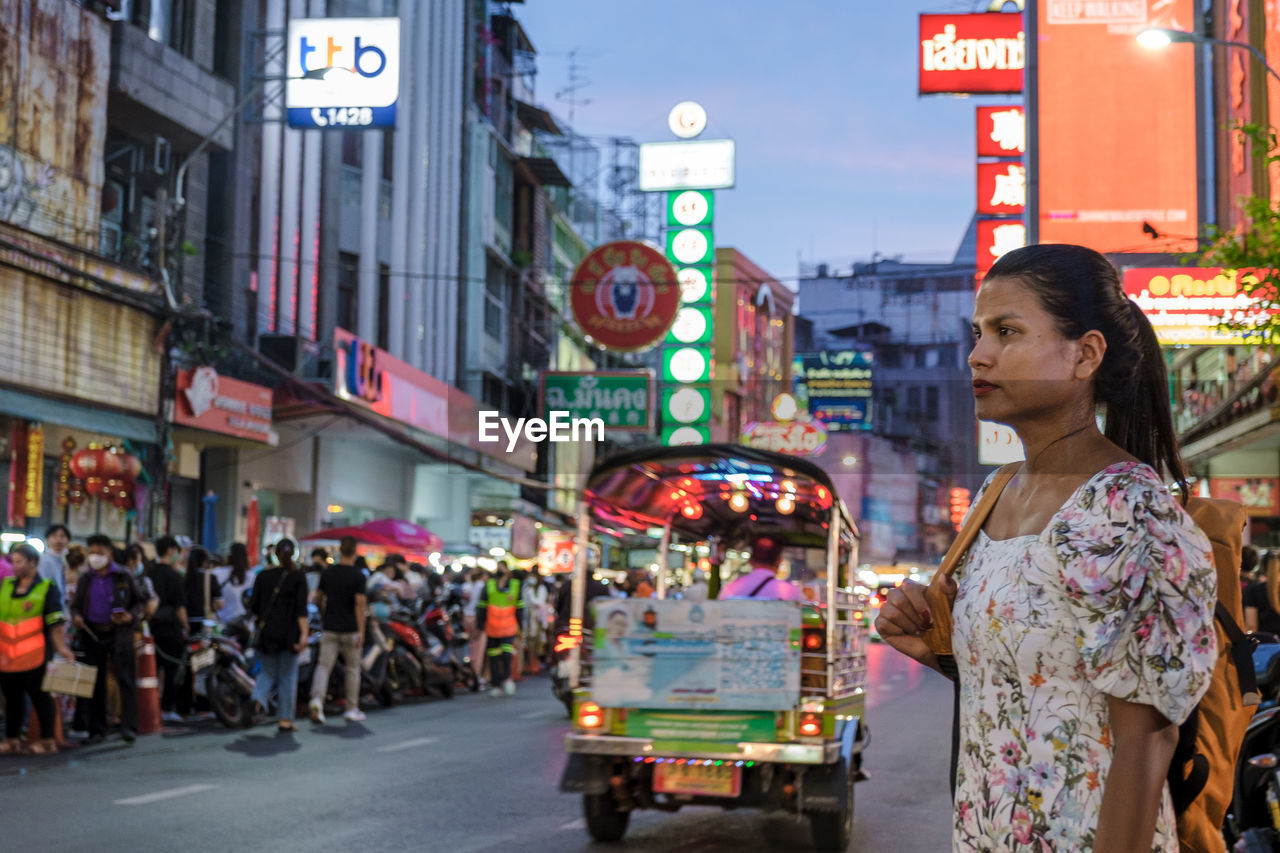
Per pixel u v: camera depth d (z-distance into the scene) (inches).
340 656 613.6
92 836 284.5
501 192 1836.9
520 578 851.4
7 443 716.7
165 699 553.3
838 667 291.6
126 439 820.6
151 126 924.0
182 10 980.6
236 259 1067.3
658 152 1523.1
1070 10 967.6
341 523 1194.6
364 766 404.5
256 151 1104.2
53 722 436.5
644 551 357.7
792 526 338.6
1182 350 1026.7
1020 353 74.4
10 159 749.9
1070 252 75.5
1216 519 77.6
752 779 286.8
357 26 973.2
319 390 1034.1
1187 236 946.7
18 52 756.0
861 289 2154.3
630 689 291.1
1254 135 629.0
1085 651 68.8
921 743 480.1
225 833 289.7
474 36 1728.6
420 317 1470.2
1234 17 982.4
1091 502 70.2
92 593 456.4
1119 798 67.6
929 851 285.4
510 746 460.8
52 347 745.0
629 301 1275.8
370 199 1342.3
